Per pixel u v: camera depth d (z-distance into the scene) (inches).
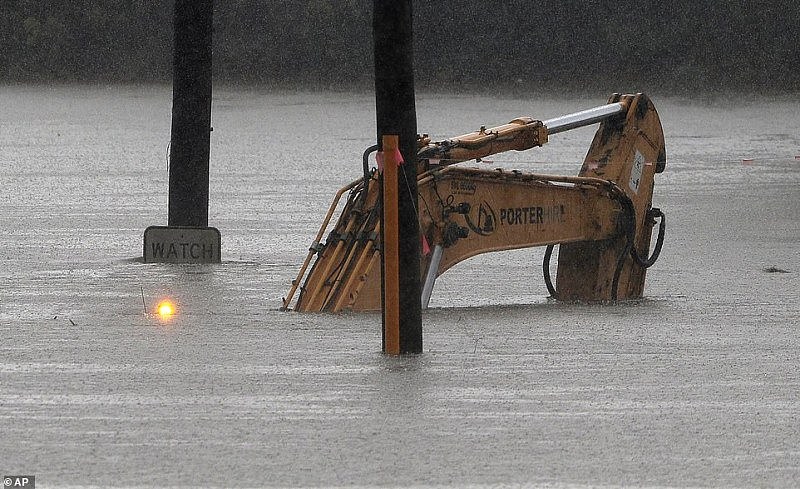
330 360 1392.7
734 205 3501.5
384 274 1429.6
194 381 1275.8
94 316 1711.4
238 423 1104.2
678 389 1270.9
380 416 1135.0
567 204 1904.5
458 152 1775.3
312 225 2960.1
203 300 1879.9
